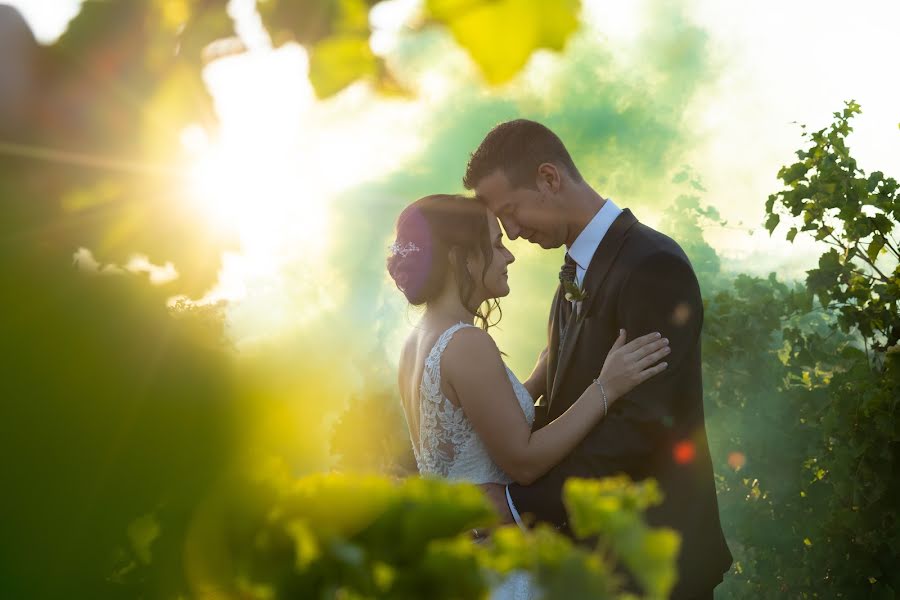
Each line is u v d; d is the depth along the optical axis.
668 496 2.85
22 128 0.74
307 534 0.71
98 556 0.68
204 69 0.75
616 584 0.71
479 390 2.86
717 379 4.64
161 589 0.71
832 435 4.05
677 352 2.86
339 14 0.70
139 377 0.69
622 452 2.78
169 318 0.72
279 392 0.70
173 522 0.71
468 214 3.05
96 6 0.74
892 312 4.04
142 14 0.75
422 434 3.03
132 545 0.71
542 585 0.72
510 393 2.90
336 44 0.70
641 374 2.79
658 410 2.80
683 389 2.87
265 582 0.72
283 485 0.73
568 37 0.62
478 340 2.91
